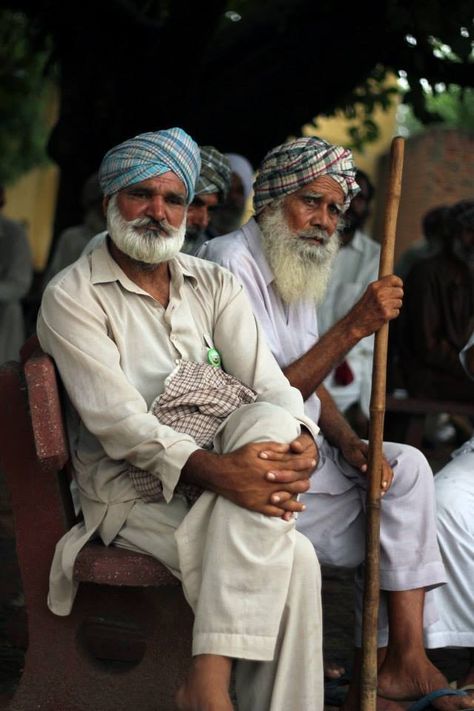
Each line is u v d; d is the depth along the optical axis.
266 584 3.21
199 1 7.72
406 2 6.88
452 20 6.75
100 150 8.61
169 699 3.51
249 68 8.17
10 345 8.77
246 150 8.27
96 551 3.46
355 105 10.87
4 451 3.54
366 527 3.54
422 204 17.66
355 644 3.88
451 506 4.01
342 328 3.83
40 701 3.55
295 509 3.26
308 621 3.32
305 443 3.34
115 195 3.62
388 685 3.75
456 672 4.42
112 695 3.53
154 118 8.22
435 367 8.86
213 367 3.62
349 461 4.00
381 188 18.89
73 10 8.28
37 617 3.56
